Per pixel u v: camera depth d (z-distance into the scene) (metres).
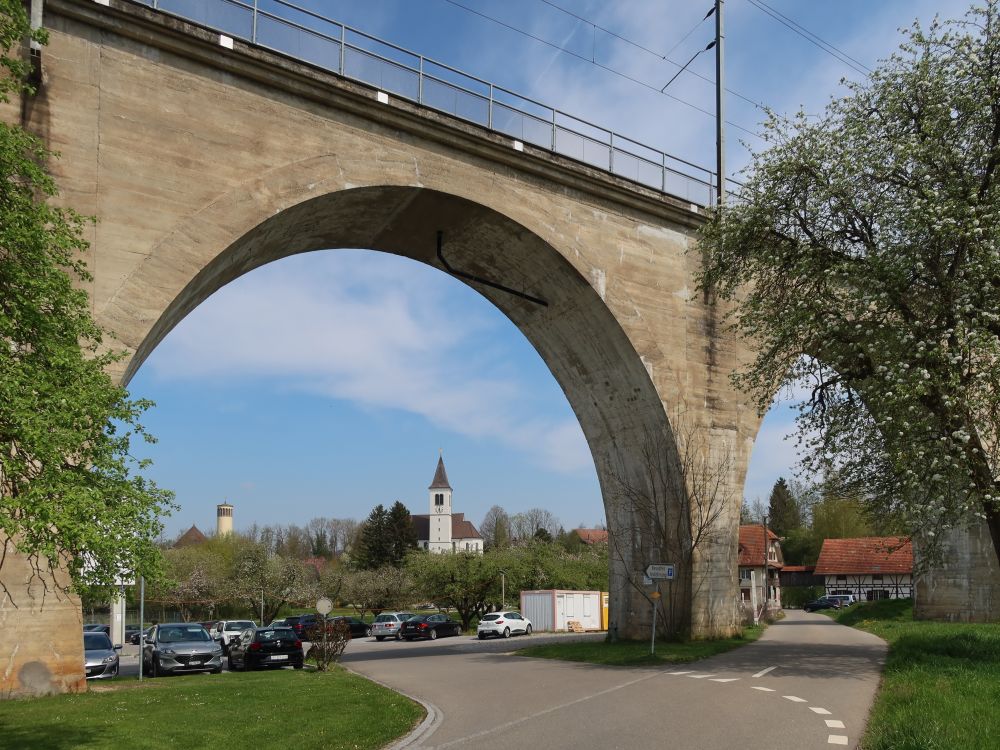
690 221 25.20
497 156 21.09
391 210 20.67
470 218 21.50
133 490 9.35
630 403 24.84
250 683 16.83
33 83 15.30
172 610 67.31
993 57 17.52
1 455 8.36
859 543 71.06
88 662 19.91
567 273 22.86
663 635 23.94
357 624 53.47
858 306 17.33
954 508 17.30
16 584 13.73
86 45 16.06
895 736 8.57
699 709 11.79
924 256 17.06
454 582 56.81
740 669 17.03
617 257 23.58
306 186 18.16
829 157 18.88
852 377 18.72
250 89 17.78
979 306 16.42
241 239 17.36
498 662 22.36
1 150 9.55
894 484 18.47
